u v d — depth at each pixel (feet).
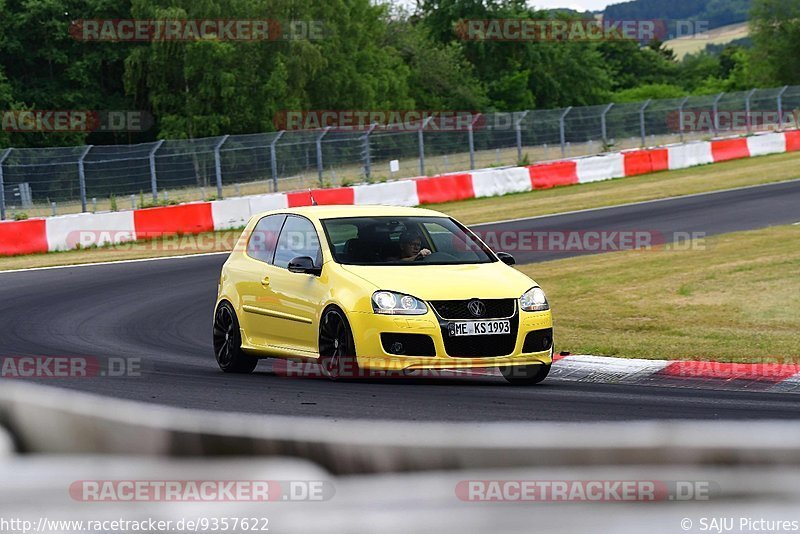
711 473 20.30
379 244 101.65
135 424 20.68
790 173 369.50
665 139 485.56
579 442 20.11
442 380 97.04
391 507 19.89
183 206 296.30
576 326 134.92
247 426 20.57
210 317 160.15
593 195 345.51
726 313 136.87
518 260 209.67
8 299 181.88
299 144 372.79
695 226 243.40
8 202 312.50
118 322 155.53
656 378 100.58
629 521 20.13
